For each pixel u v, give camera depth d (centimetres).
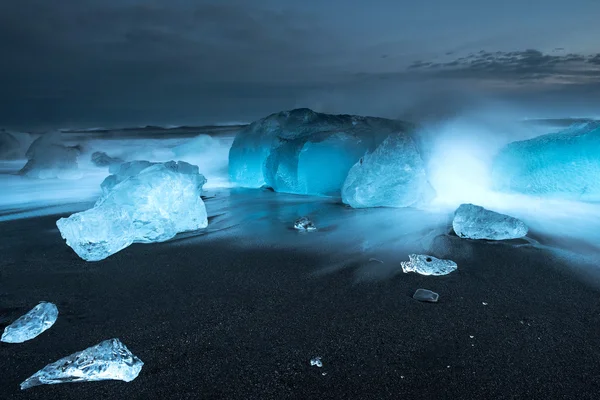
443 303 258
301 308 255
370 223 438
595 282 285
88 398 178
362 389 180
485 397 173
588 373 187
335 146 582
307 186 597
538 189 502
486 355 202
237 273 313
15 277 313
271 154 650
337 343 215
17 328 227
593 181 467
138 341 222
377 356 203
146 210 385
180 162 483
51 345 221
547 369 190
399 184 496
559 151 483
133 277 309
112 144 1451
